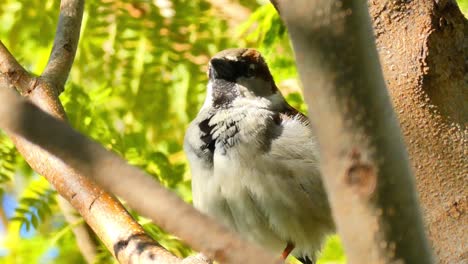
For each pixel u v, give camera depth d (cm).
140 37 1241
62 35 863
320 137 348
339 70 345
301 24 345
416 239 344
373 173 344
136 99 1229
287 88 1098
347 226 347
